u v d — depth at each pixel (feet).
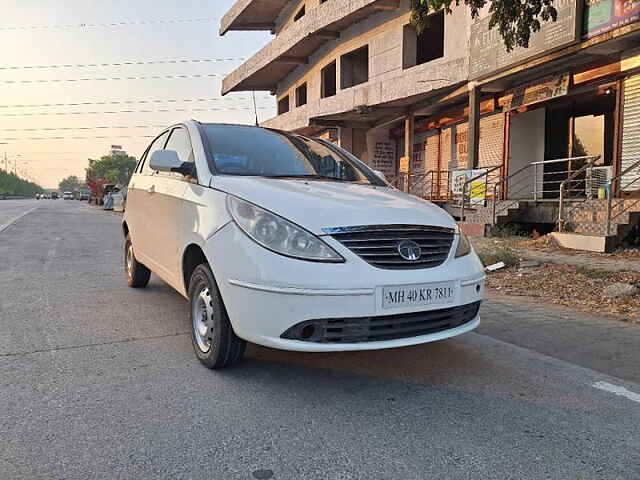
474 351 13.93
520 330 16.03
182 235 13.15
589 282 22.53
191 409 9.92
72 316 16.69
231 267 10.65
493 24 22.09
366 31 63.26
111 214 93.56
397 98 53.21
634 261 27.02
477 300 11.66
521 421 9.68
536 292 21.57
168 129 17.79
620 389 11.37
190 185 13.48
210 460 8.12
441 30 58.03
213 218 11.62
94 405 10.04
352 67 69.41
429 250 11.01
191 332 12.71
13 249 34.30
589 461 8.27
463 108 52.42
